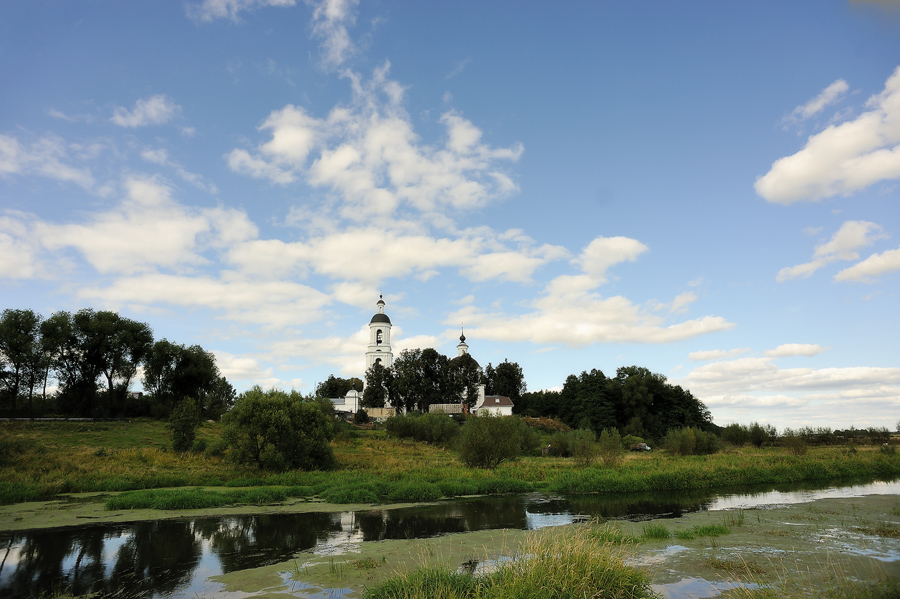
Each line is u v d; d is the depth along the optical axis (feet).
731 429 220.64
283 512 70.44
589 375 354.95
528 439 187.21
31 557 45.88
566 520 65.41
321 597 34.58
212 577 39.65
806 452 159.74
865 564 42.19
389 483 94.53
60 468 106.73
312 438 123.44
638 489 96.27
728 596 33.60
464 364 392.68
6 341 204.74
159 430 183.42
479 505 78.13
